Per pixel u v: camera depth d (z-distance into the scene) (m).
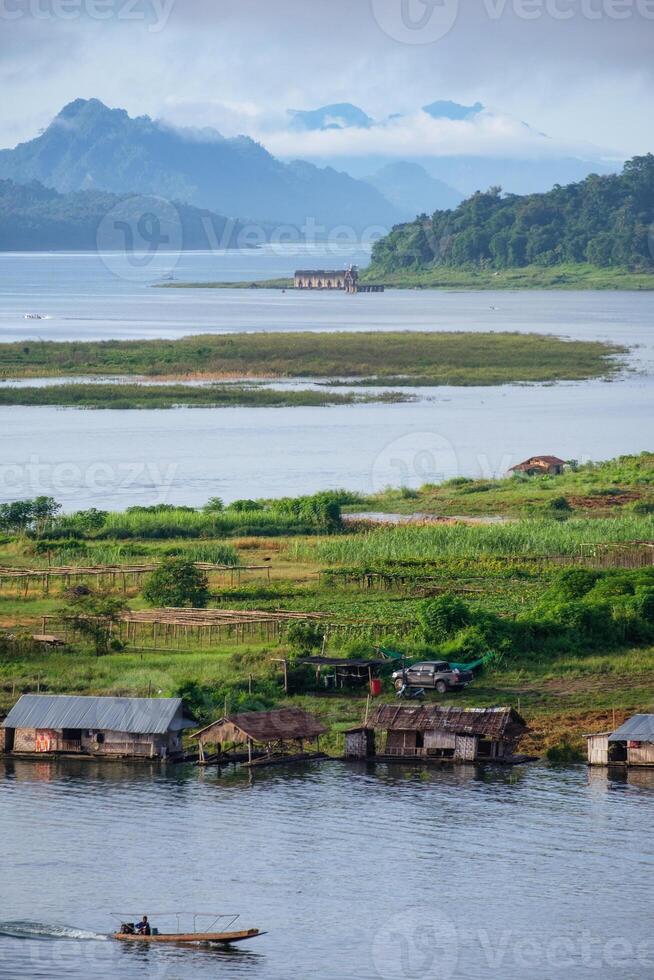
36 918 149.62
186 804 184.75
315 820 177.88
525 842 169.12
